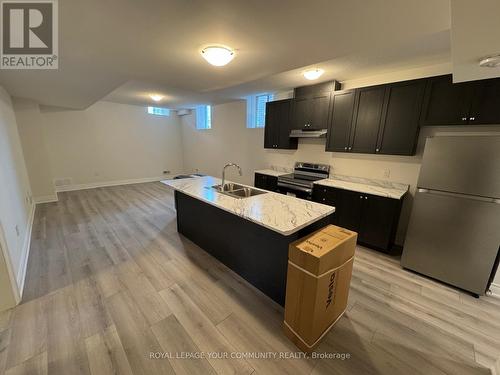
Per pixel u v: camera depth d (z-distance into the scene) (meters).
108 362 1.45
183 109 7.33
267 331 1.71
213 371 1.41
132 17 1.43
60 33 1.64
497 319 1.89
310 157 4.13
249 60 2.17
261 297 2.08
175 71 2.54
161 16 1.41
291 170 4.49
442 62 2.62
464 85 2.32
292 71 3.02
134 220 3.92
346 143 3.33
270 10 1.32
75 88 3.39
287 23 1.47
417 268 2.50
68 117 5.62
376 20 1.42
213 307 1.94
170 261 2.65
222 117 6.04
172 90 4.39
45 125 5.35
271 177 4.24
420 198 2.40
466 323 1.84
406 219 3.10
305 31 1.58
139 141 6.93
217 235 2.66
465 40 1.21
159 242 3.13
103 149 6.27
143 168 7.14
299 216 1.83
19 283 2.06
